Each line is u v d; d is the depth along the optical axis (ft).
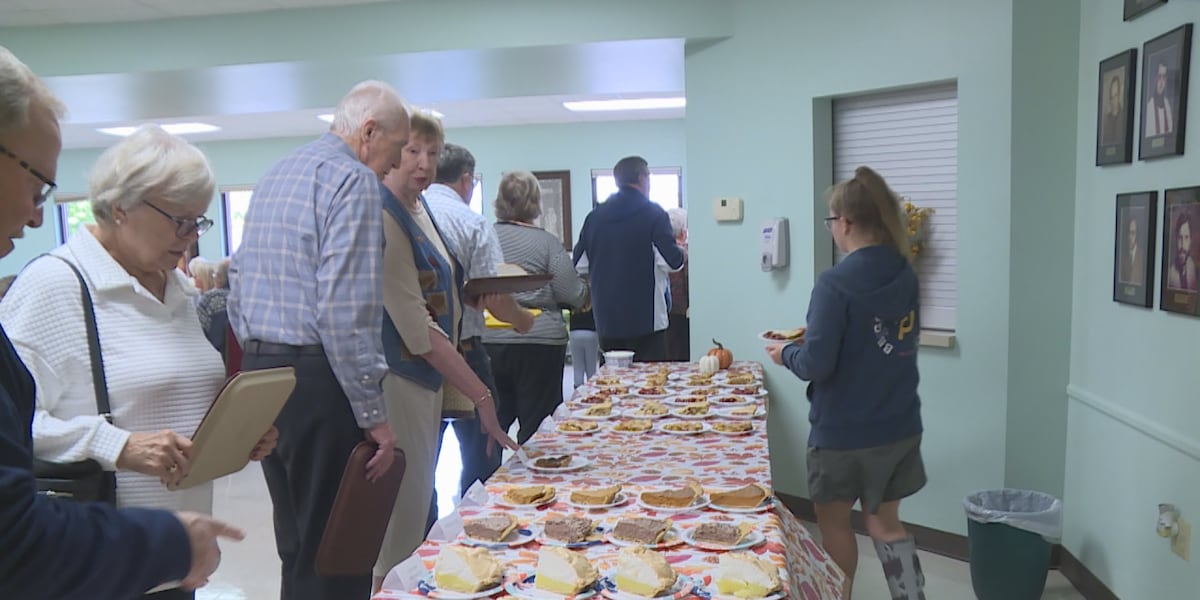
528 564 4.73
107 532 2.72
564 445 7.47
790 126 12.11
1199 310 7.17
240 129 30.04
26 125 2.85
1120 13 8.81
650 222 13.15
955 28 10.34
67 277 4.62
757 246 12.66
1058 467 10.28
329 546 5.65
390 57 13.58
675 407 9.05
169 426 4.85
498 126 30.73
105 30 14.19
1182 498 7.57
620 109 26.81
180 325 5.10
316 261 5.87
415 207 7.44
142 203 4.58
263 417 4.78
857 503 12.03
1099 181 9.35
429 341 6.69
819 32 11.66
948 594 9.87
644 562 4.40
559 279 11.16
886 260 7.61
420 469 6.93
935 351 10.86
